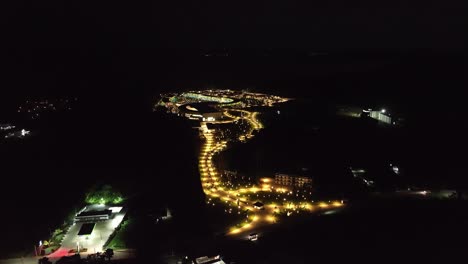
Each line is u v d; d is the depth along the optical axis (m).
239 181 125.81
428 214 100.19
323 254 82.56
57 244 88.12
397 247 84.94
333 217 99.38
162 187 119.31
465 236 89.00
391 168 132.75
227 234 91.94
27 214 102.75
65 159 140.12
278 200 111.06
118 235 91.44
